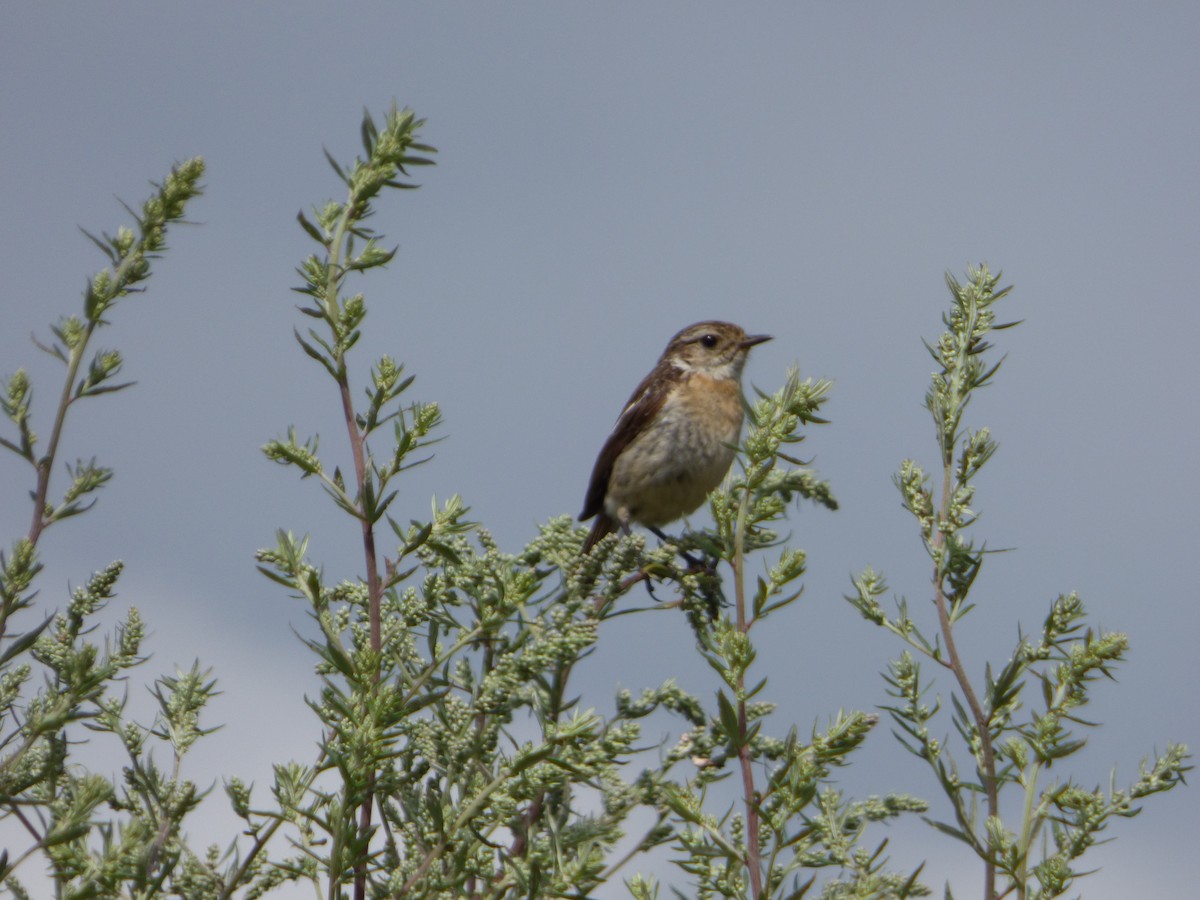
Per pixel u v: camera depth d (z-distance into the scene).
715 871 5.32
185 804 5.54
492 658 5.85
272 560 5.76
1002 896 5.25
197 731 5.79
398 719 5.25
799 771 5.41
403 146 6.16
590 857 4.99
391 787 5.59
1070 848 5.25
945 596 5.93
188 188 6.03
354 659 5.52
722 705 5.45
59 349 5.83
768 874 5.23
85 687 5.36
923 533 6.02
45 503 5.75
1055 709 5.57
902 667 5.72
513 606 5.53
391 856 5.59
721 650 5.70
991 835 5.27
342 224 6.04
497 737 5.58
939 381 6.39
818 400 6.24
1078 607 5.71
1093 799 5.30
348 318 5.80
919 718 5.68
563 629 5.50
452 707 5.55
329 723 5.48
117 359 5.90
